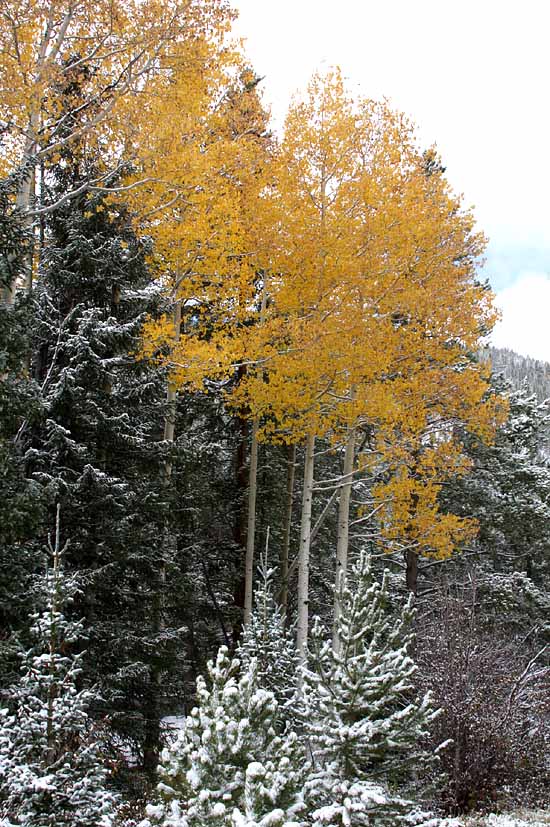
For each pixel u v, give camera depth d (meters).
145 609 10.08
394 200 9.73
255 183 10.53
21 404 7.38
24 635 7.30
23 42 8.82
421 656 9.45
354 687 5.12
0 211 7.81
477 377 10.46
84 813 4.95
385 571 5.88
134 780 8.94
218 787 3.91
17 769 4.92
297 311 10.36
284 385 9.59
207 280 10.77
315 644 5.64
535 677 10.41
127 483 9.53
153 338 9.45
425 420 10.67
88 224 10.60
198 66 9.59
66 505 8.83
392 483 10.39
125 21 8.92
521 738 9.03
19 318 7.65
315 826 4.25
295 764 4.37
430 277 10.38
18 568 7.37
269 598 9.30
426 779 7.66
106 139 10.02
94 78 9.44
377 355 9.38
